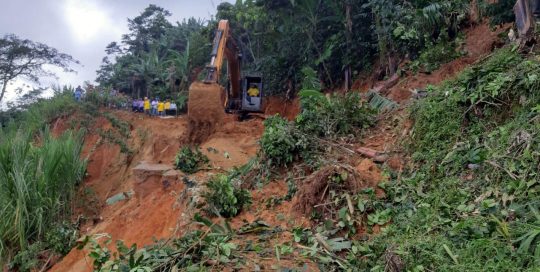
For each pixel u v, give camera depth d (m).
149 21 48.88
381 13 14.80
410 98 9.39
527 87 6.16
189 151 10.77
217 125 13.92
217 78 14.47
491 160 5.54
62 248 11.93
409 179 6.33
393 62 15.42
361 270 4.93
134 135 19.62
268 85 24.34
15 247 12.12
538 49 7.44
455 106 6.95
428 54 12.43
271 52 24.61
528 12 7.41
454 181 5.75
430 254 4.54
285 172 7.82
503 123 6.30
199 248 5.49
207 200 7.11
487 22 12.84
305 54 20.75
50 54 34.75
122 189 16.11
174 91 32.66
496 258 4.12
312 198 6.30
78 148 15.88
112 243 9.70
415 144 7.10
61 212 13.62
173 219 8.34
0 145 13.52
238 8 28.73
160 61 36.47
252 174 8.05
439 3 13.68
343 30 19.14
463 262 4.25
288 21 21.22
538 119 5.59
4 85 33.44
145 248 6.08
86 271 9.36
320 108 8.98
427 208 5.52
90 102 23.41
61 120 22.34
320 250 5.36
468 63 11.20
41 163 13.19
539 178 4.91
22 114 28.31
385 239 5.32
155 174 11.23
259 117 17.55
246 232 6.13
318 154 7.83
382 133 8.37
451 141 6.58
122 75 37.47
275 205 6.91
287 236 5.90
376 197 6.14
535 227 4.16
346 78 18.72
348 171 6.43
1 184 12.69
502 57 7.64
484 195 5.19
